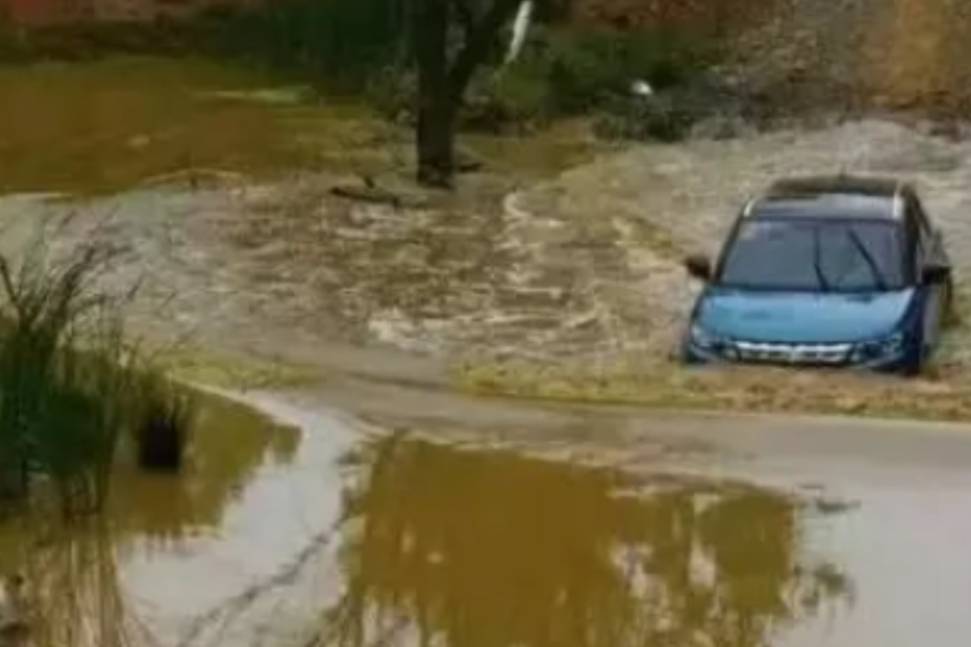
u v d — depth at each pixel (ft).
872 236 101.09
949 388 90.12
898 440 75.92
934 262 105.81
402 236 136.46
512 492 68.08
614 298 116.57
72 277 93.15
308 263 125.59
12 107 204.44
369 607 55.52
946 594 56.24
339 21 224.12
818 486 68.85
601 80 205.16
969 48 216.13
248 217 141.49
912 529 62.95
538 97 196.44
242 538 62.23
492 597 56.90
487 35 159.84
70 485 65.41
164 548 60.95
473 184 160.76
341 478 69.92
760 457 73.20
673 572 58.95
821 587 57.26
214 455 72.49
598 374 93.40
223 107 205.36
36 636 53.31
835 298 98.12
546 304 115.14
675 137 187.73
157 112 201.26
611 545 61.72
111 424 67.36
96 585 57.52
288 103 208.64
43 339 67.36
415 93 197.16
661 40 223.71
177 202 147.33
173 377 85.71
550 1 227.81
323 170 164.96
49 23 243.19
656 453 74.08
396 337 105.40
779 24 230.48
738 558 59.93
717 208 150.20
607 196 155.43
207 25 245.04
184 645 52.65
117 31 242.99
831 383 90.48
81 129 189.67
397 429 78.43
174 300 112.47
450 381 91.61
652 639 53.26
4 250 126.11
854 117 197.47
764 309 97.35
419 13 159.33
